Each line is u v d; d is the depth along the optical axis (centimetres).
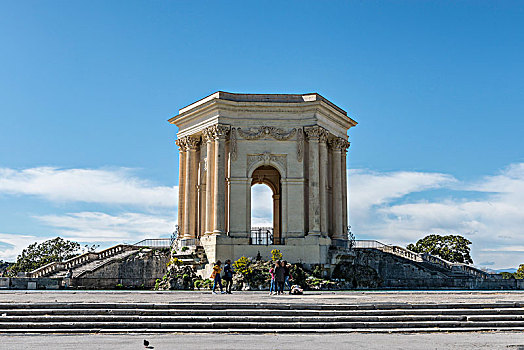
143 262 6500
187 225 6500
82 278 6009
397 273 6638
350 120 6931
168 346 2342
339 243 6419
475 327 2925
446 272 6788
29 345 2339
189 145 6638
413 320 2967
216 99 6159
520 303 3225
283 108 6278
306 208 6262
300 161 6238
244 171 6219
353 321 2931
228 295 4131
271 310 3022
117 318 2872
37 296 3816
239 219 6141
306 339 2561
